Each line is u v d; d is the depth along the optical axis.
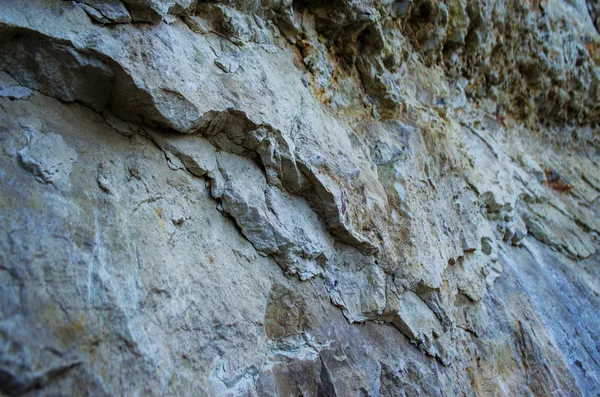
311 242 2.77
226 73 2.62
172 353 1.94
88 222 1.90
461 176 4.34
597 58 7.68
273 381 2.33
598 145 8.47
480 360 3.71
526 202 5.90
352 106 3.67
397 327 3.20
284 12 3.14
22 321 1.55
